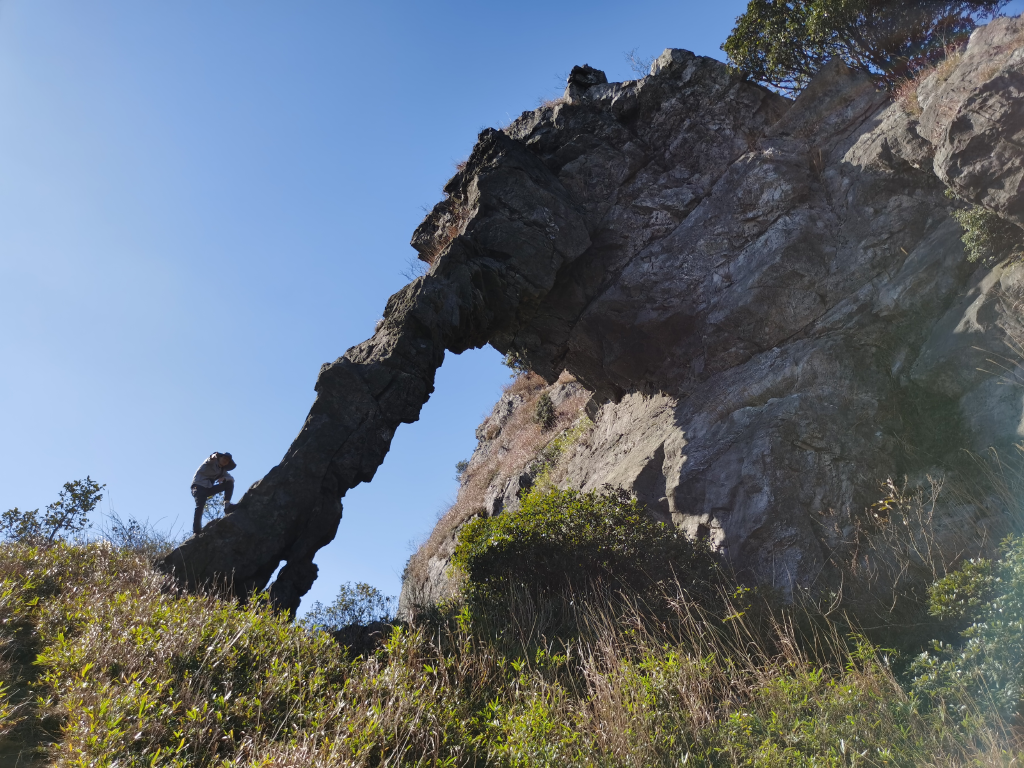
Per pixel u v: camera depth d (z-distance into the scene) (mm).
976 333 7812
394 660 5625
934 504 7129
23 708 4258
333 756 3838
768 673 5625
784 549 7934
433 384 10664
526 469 18281
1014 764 3861
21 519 8711
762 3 11789
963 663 4887
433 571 17844
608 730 4688
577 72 13562
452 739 4602
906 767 4168
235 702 4422
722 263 11094
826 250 10266
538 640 6812
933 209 9492
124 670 4613
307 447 9500
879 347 9047
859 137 10719
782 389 9438
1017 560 5332
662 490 10281
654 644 6348
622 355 12234
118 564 7641
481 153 12398
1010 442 7055
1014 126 7121
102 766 3479
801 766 4238
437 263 11156
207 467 9305
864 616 6582
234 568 8555
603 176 12477
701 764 4473
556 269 11680
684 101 12289
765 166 11078
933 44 11391
